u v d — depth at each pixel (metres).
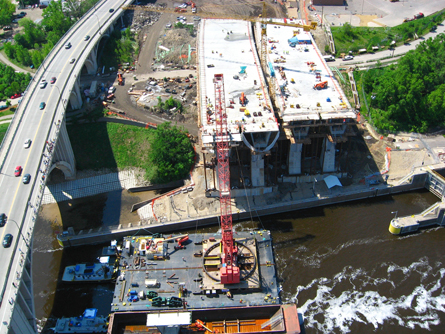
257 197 196.00
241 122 183.62
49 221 195.00
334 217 190.25
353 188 197.38
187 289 160.88
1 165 168.50
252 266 166.12
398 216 188.75
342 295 161.38
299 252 176.25
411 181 197.62
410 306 157.12
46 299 164.12
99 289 167.38
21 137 181.50
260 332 145.88
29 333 138.38
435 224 184.88
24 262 134.62
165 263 170.00
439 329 150.25
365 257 173.50
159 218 190.62
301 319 154.88
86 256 179.75
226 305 155.50
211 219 188.75
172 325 147.62
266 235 180.25
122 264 170.00
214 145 177.25
